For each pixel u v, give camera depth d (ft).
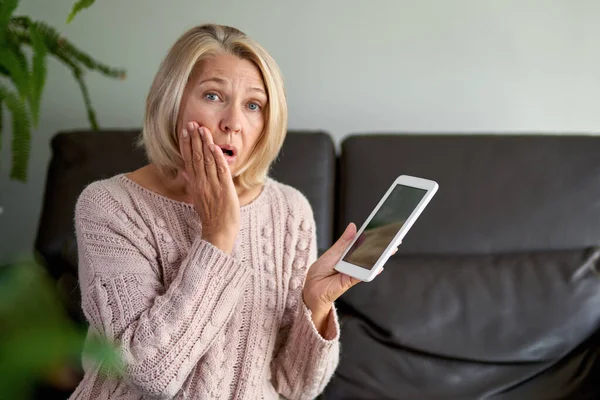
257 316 3.50
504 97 6.87
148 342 2.99
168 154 3.43
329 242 5.52
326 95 6.88
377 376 4.86
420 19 6.76
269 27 6.79
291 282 3.67
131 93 6.92
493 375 4.89
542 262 5.24
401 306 5.01
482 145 5.65
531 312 4.99
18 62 5.32
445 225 5.45
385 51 6.81
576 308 4.99
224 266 3.16
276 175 5.51
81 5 5.54
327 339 3.43
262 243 3.67
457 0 6.73
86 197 3.42
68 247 5.16
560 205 5.48
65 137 5.65
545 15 6.75
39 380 0.96
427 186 3.13
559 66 6.82
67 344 0.94
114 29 6.82
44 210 5.41
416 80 6.84
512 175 5.54
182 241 3.44
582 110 6.89
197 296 3.08
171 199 3.50
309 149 5.63
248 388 3.39
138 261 3.27
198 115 3.34
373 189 5.54
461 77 6.84
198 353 3.09
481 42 6.79
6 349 0.91
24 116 5.50
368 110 6.89
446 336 4.91
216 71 3.33
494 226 5.44
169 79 3.37
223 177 3.16
